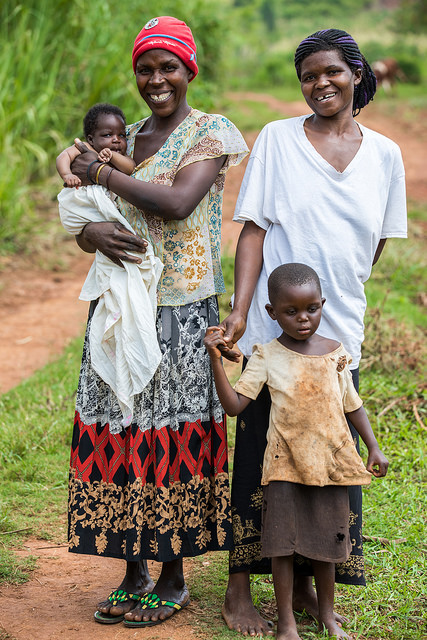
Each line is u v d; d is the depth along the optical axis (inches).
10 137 382.9
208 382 125.1
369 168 120.0
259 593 133.3
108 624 124.8
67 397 220.4
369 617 125.6
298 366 115.2
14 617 126.3
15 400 222.2
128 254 121.5
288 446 114.7
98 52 423.5
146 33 119.7
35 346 275.4
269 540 114.4
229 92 910.4
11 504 169.5
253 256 124.0
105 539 124.9
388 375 237.3
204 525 125.0
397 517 159.9
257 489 124.0
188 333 124.0
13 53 406.6
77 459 125.6
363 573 123.4
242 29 1222.3
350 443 115.6
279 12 1974.7
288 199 119.4
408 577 137.9
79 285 343.0
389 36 1411.2
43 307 316.5
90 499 125.3
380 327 248.5
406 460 187.5
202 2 561.0
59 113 420.2
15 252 364.5
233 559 124.8
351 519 122.0
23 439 195.3
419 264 347.9
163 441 121.6
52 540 156.1
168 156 122.1
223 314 272.5
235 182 486.0
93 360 122.6
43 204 409.1
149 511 122.8
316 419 113.8
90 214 123.3
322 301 117.0
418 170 577.9
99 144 125.1
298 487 115.8
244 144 124.3
